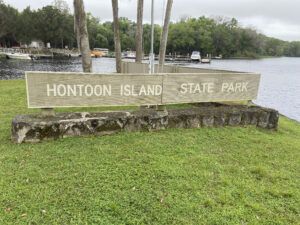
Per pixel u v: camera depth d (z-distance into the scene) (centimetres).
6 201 302
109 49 8850
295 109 1526
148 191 338
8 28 6438
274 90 2239
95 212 294
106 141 484
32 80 470
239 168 421
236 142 534
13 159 400
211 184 366
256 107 689
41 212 289
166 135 536
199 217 300
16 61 4562
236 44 9244
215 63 6366
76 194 322
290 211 326
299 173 427
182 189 348
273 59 10294
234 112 632
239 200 336
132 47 8306
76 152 432
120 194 328
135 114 544
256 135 592
